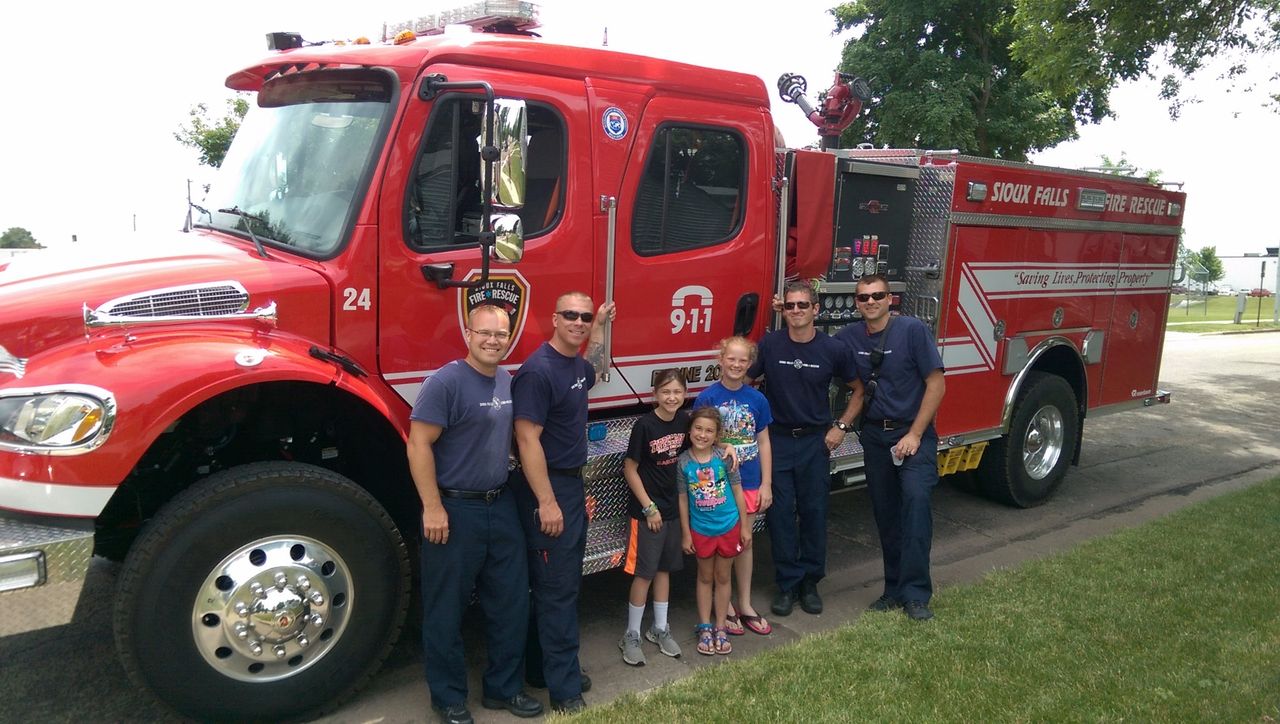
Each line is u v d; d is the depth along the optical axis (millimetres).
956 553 5699
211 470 3635
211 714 3170
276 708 3271
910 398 4500
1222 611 4273
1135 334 7344
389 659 3984
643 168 4203
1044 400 6473
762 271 4754
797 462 4520
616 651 4141
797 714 3299
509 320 3479
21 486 2816
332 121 3680
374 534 3400
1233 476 7844
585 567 3936
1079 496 7121
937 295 5508
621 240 4164
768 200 4730
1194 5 10383
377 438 3807
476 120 3701
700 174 4453
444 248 3664
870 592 5016
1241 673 3637
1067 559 5051
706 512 3975
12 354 2947
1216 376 14312
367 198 3471
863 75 17344
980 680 3576
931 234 5523
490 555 3387
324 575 3311
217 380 3023
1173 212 7457
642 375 4352
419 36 4164
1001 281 5902
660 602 4102
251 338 3273
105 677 3713
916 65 16781
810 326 4438
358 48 3631
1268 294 52406
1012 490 6496
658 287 4324
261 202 3799
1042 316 6301
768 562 5438
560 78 3938
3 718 3396
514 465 3604
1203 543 5281
